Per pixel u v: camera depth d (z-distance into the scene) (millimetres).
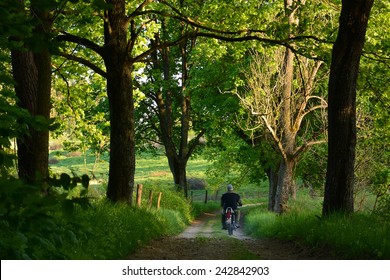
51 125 5441
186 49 43344
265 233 22141
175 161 45625
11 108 5383
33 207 4414
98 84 28984
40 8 4473
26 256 4695
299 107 29766
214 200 76312
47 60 15320
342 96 15938
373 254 10312
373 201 27391
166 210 30609
